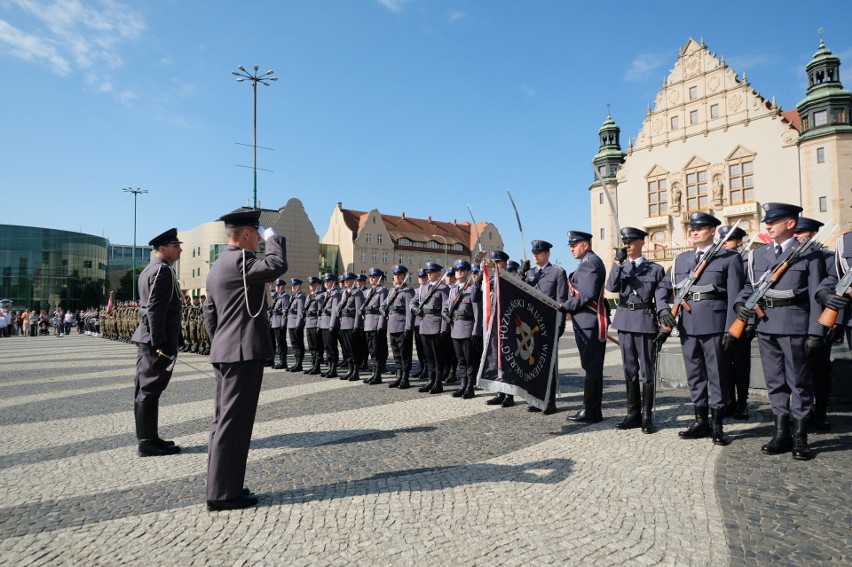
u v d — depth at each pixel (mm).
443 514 3652
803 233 6016
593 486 4145
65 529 3521
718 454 4961
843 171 35969
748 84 40750
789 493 3934
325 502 3920
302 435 6027
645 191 46812
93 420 7066
